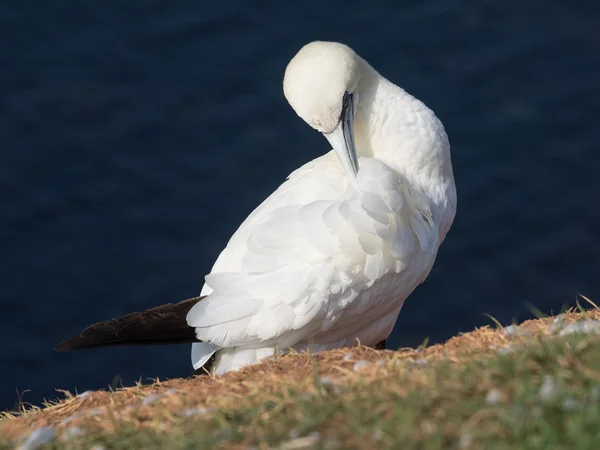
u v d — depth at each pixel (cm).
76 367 1669
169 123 2081
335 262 828
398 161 935
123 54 2216
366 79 938
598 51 2177
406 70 2159
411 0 2297
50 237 1891
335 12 2280
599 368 537
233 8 2295
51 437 628
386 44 2209
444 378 559
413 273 883
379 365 628
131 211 1938
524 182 1942
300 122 2086
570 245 1830
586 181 1942
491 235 1855
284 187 929
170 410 625
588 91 2097
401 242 845
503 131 2031
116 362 1669
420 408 527
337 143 905
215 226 1914
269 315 829
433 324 1712
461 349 648
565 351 567
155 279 1831
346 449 509
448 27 2238
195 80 2159
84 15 2295
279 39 2233
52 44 2231
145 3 2311
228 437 545
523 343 608
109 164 2009
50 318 1764
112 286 1819
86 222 1917
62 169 1997
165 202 1953
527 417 498
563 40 2203
